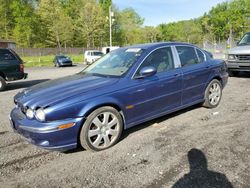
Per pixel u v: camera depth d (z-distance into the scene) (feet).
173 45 18.49
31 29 199.41
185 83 18.22
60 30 197.57
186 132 16.21
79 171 12.32
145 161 12.90
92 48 200.03
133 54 16.96
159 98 16.69
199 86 19.47
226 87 29.60
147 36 287.07
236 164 12.19
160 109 17.01
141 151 13.94
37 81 46.91
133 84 15.37
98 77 16.10
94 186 11.10
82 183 11.36
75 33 218.59
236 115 19.04
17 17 197.98
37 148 14.94
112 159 13.29
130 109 15.31
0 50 36.27
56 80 17.04
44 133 12.74
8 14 204.54
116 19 234.58
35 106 13.16
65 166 12.83
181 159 12.89
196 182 10.99
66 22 199.41
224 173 11.52
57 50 186.09
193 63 19.38
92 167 12.62
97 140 14.10
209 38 252.42
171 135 15.84
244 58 33.94
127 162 12.91
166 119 18.70
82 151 14.34
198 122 17.89
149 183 11.10
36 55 177.27
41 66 100.07
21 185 11.40
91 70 17.88
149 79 16.12
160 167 12.28
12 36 204.64
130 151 14.02
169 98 17.34
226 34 236.02
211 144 14.34
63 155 13.97
